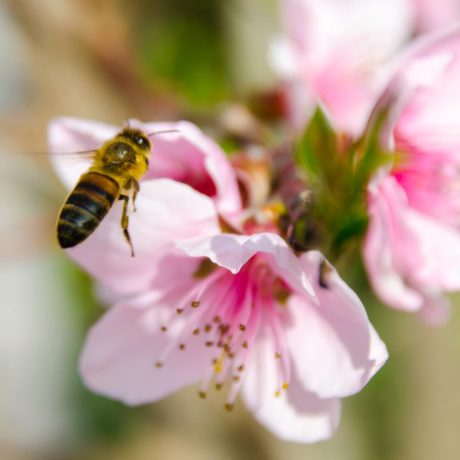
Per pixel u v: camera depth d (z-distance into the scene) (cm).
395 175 19
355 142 18
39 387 28
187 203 18
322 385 18
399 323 24
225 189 18
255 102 21
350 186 18
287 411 18
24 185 24
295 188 19
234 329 19
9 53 23
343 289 17
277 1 25
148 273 18
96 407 28
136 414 27
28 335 27
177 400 25
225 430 25
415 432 25
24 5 22
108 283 18
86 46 22
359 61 21
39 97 23
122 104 23
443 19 23
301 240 18
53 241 23
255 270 19
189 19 25
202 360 19
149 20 25
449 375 24
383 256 18
